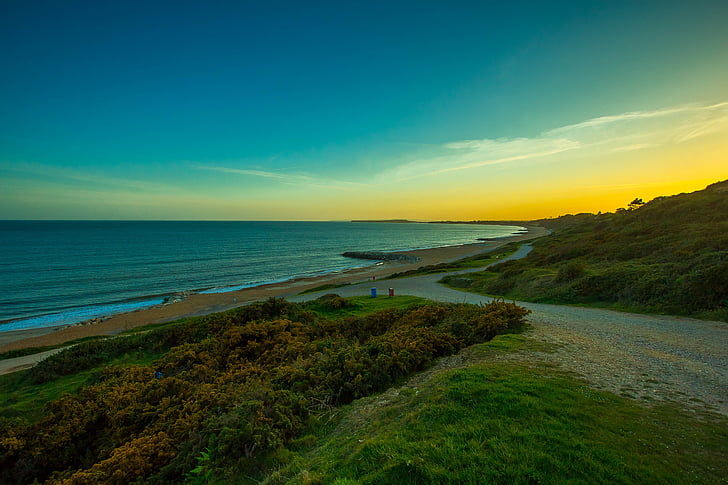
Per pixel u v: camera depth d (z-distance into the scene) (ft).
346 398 27.22
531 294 78.07
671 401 20.72
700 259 57.72
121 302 131.95
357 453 16.06
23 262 217.15
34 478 25.84
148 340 58.54
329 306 78.28
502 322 40.75
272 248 355.15
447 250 348.79
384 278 161.38
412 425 17.90
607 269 75.92
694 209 134.41
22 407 37.93
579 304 63.67
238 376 35.04
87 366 50.55
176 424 24.64
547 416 17.60
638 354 30.94
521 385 21.66
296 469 16.99
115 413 29.58
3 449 26.89
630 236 118.01
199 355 44.37
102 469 20.90
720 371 26.48
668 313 49.98
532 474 13.00
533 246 248.52
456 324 42.73
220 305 123.13
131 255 264.93
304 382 28.73
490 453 14.49
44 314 115.55
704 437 16.34
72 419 29.63
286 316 62.90
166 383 34.04
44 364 49.37
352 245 420.36
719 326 41.88
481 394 20.36
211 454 19.54
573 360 28.89
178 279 179.93
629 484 12.66
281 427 21.65
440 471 13.41
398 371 29.86
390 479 13.38
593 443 15.24
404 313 58.85
